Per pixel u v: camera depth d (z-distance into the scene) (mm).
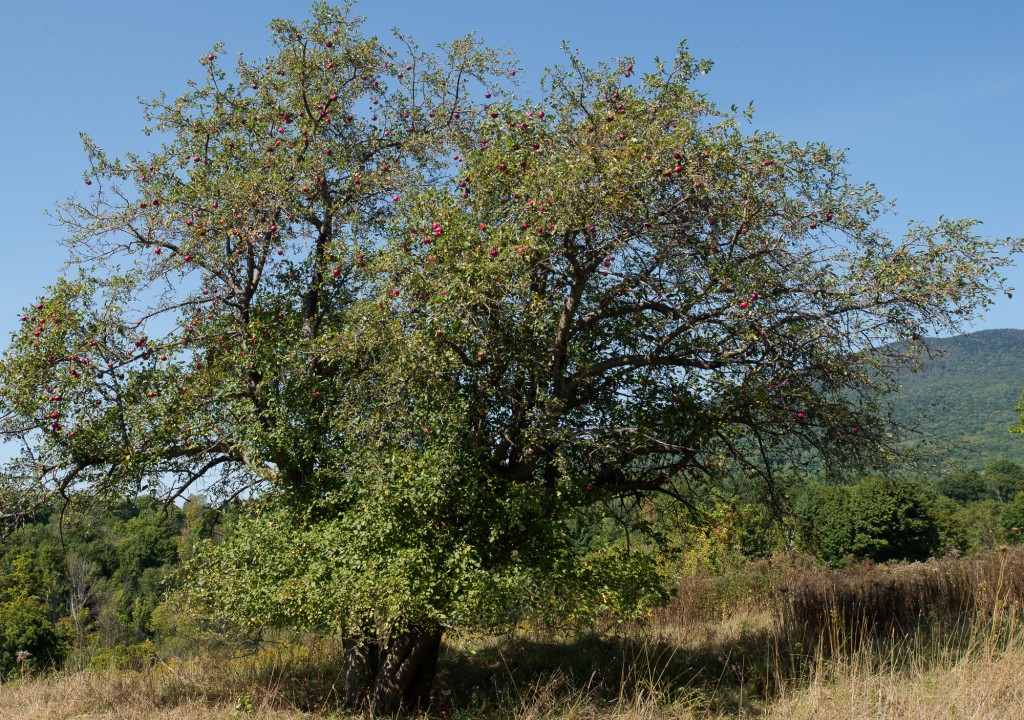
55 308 9211
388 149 11203
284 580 8281
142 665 12500
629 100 8250
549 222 7789
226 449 10086
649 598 8367
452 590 7664
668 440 8922
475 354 8102
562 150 8367
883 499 29797
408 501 7969
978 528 38531
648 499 10734
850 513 30266
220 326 10070
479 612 7648
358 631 8664
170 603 10977
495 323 7969
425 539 8109
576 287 8328
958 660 7090
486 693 9711
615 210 7691
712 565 15406
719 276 7715
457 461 7969
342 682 10641
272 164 10039
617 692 8688
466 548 7723
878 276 7668
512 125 8742
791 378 8336
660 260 8258
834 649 8383
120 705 9164
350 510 8422
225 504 10781
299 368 9219
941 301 7594
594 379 9172
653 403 9180
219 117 10648
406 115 11211
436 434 8039
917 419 9016
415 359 7648
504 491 8492
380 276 8273
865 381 8516
